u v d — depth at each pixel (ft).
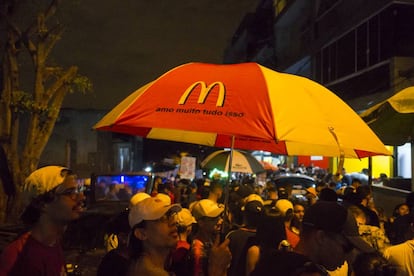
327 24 73.05
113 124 10.02
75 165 66.33
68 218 9.87
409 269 13.52
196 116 9.67
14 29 37.96
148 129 14.84
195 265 13.38
